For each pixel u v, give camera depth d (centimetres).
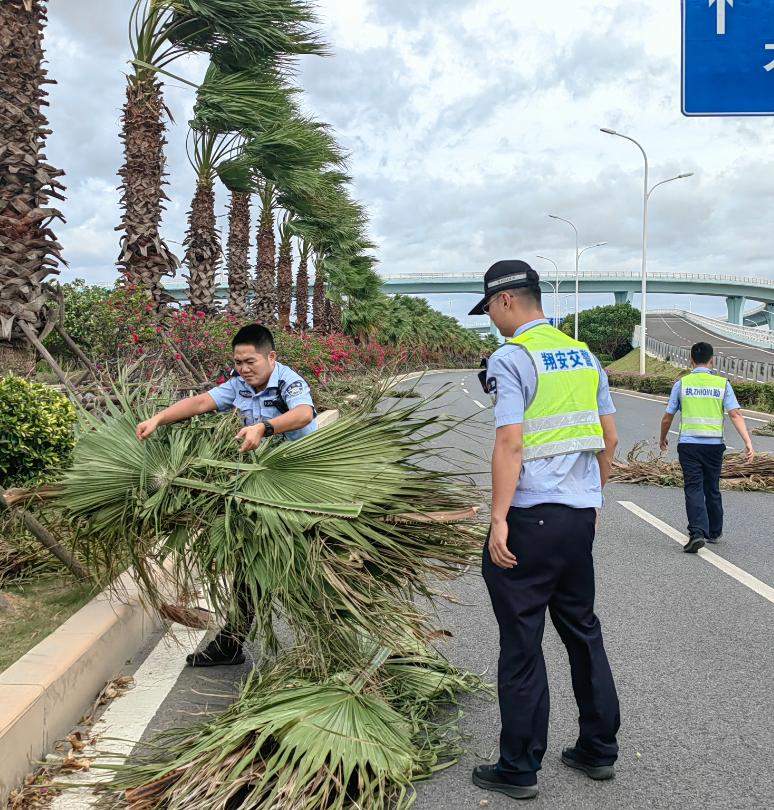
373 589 310
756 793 273
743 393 2347
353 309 3328
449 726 303
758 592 526
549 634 445
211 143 1538
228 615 338
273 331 1695
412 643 341
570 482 273
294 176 1451
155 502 333
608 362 8206
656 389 3125
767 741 312
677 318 12275
